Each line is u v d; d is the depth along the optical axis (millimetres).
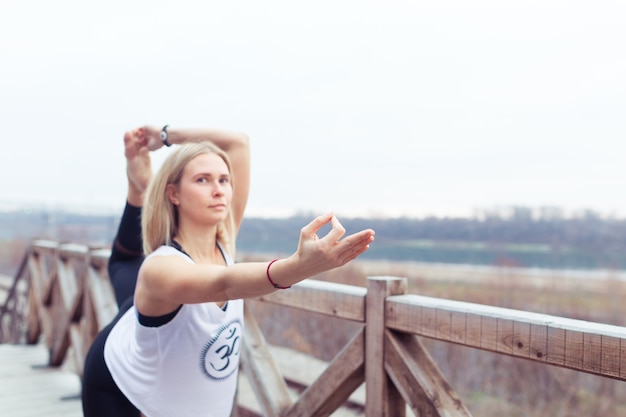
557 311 11844
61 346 4434
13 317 6840
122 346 1488
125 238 2016
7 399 3672
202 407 1410
